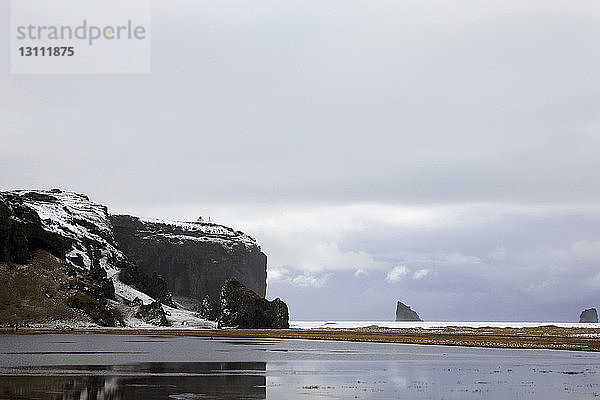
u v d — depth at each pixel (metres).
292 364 69.44
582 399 42.84
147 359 72.50
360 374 58.66
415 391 46.53
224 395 42.41
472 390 47.38
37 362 65.75
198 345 109.31
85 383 47.28
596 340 142.88
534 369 65.19
